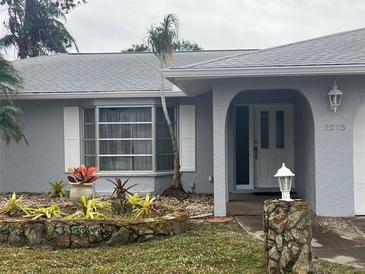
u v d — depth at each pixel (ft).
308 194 34.81
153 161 42.80
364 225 29.14
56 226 24.71
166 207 30.89
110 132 43.29
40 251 23.66
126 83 44.57
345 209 31.30
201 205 36.96
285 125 43.19
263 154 43.47
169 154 44.09
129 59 54.34
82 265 21.03
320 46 34.12
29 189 45.16
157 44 39.63
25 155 45.16
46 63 54.29
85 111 44.45
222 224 29.63
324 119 31.42
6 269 20.07
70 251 23.59
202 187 43.80
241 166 43.57
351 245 24.59
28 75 48.85
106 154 43.37
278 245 18.49
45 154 44.88
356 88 31.19
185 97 43.68
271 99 42.70
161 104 43.11
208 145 43.75
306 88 31.42
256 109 43.45
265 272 19.10
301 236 18.26
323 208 31.42
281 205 18.62
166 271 19.49
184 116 43.98
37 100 44.65
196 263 20.65
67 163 44.55
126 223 25.00
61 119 44.60
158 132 43.29
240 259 21.07
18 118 43.14
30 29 95.04
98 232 24.68
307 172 35.19
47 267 20.47
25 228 25.08
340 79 31.22
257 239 25.16
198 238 25.07
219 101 31.81
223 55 53.36
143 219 25.94
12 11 95.35
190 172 43.96
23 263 21.15
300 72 29.45
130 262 21.24
